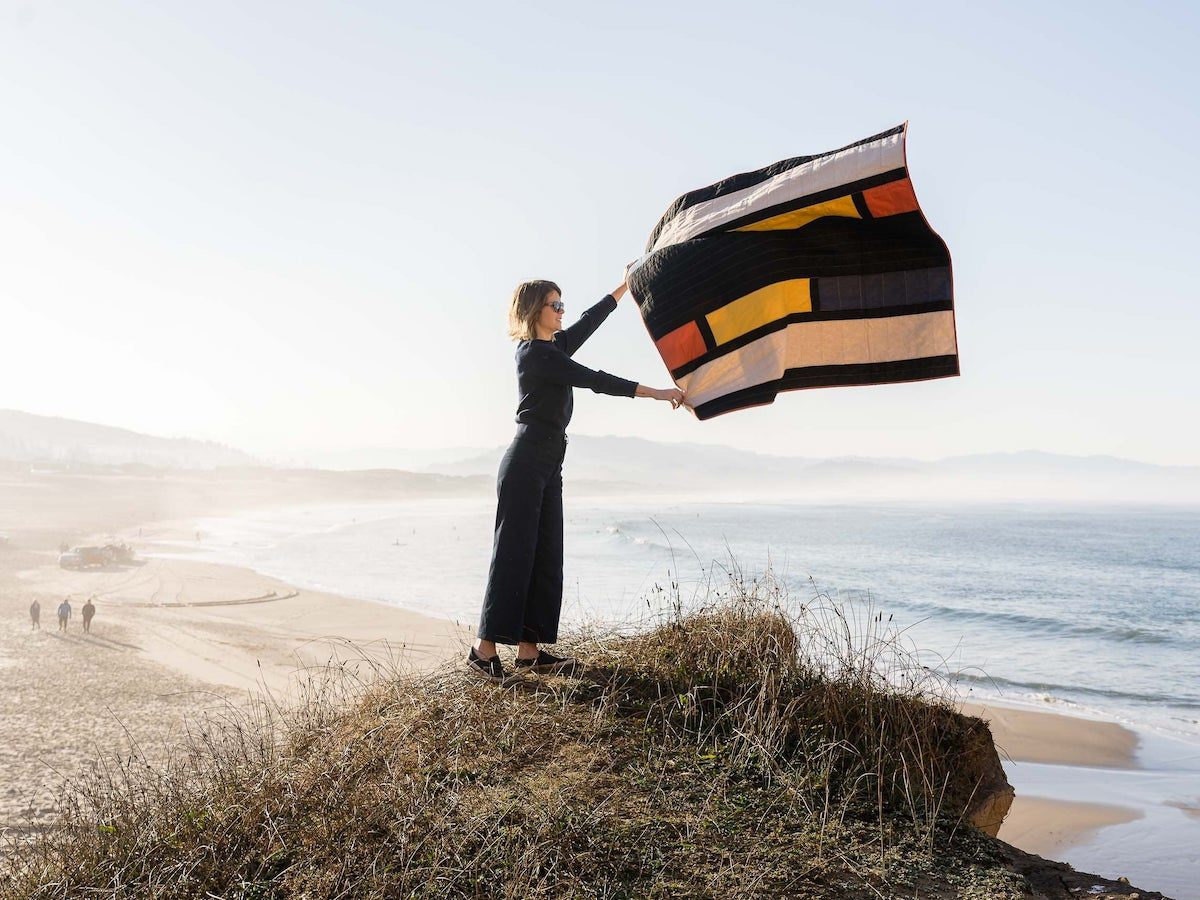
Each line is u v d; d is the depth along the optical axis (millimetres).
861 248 4031
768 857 3143
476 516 154250
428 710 4168
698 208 4457
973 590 41875
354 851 3217
